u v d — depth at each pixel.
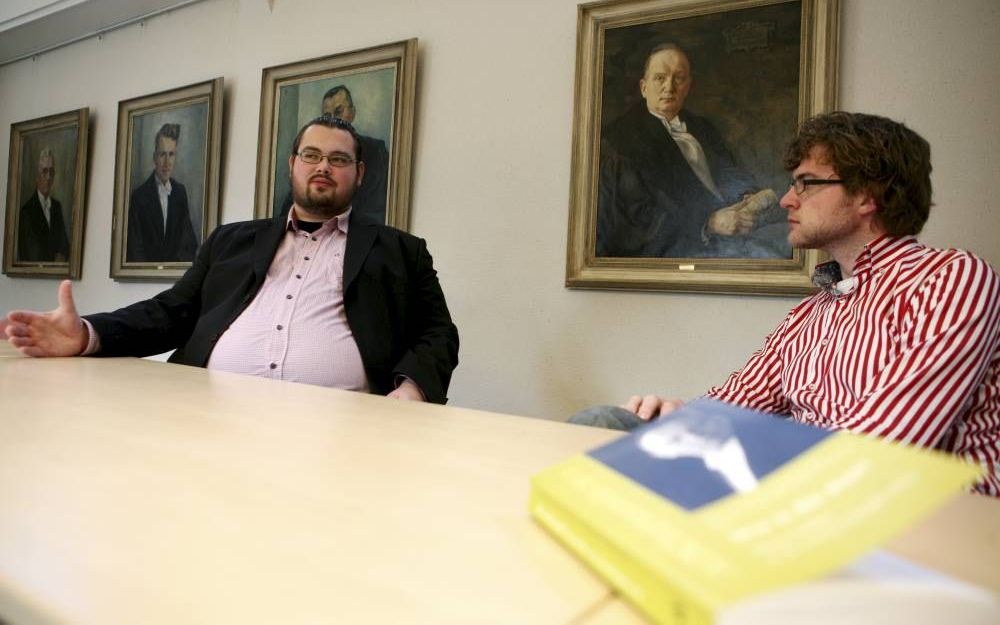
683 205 2.27
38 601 0.27
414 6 2.92
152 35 3.87
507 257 2.64
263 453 0.58
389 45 2.89
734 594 0.23
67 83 4.31
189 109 3.56
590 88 2.44
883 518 0.26
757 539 0.27
